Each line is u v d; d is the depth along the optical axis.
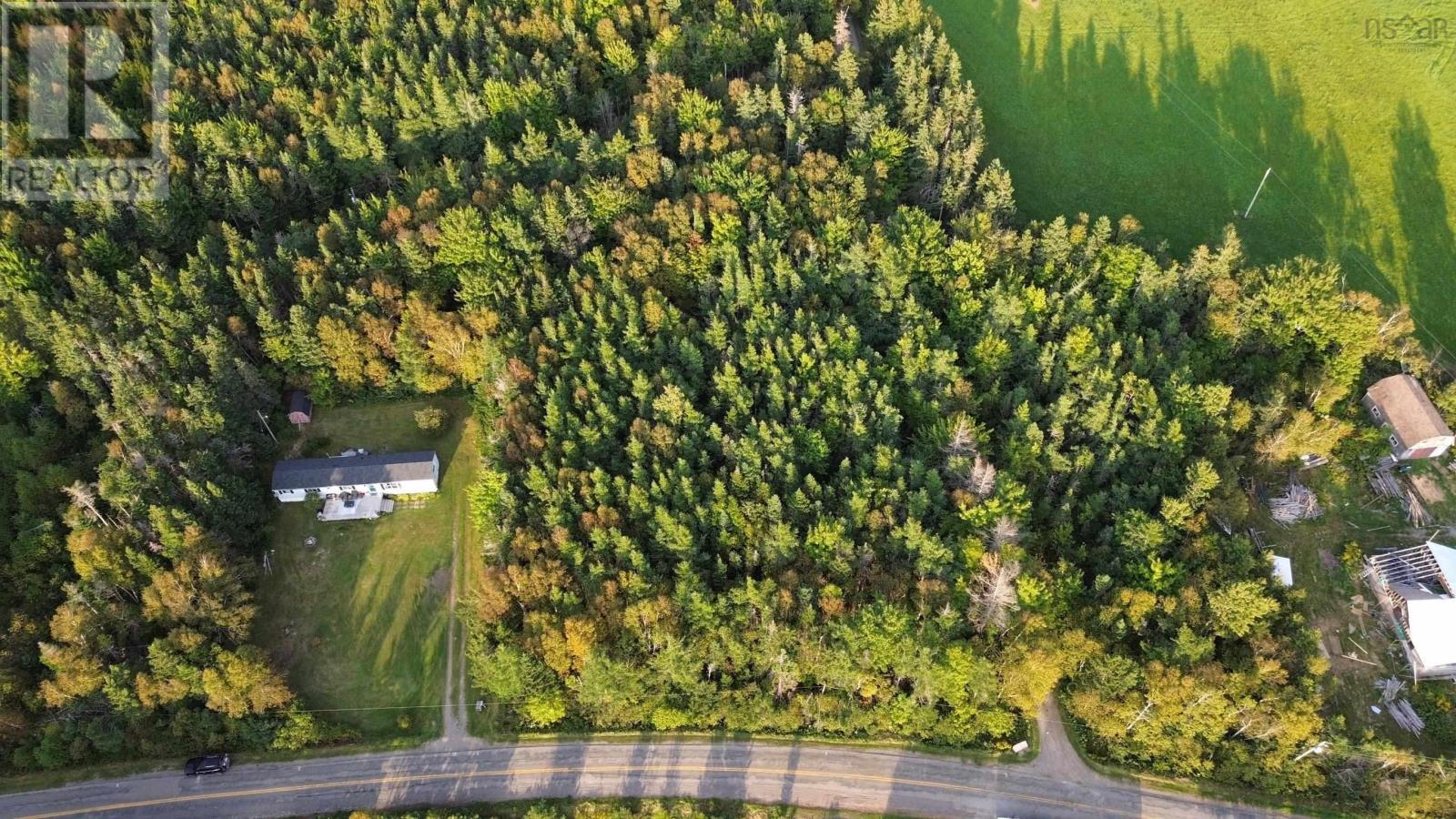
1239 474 120.00
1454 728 99.94
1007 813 97.56
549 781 101.06
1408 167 155.38
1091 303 123.62
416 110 145.38
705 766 101.38
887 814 97.88
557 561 102.19
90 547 101.31
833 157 138.00
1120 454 111.19
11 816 98.62
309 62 158.25
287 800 100.31
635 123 142.75
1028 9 185.00
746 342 119.50
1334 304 121.88
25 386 116.81
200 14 163.00
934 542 100.88
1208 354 124.88
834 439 112.94
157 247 131.62
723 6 163.50
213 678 96.94
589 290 123.88
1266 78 169.38
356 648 110.06
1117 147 162.88
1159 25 179.38
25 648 101.88
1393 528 116.81
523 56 156.00
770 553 103.31
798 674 100.38
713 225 128.12
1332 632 109.38
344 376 123.00
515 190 129.75
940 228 128.75
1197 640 97.06
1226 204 153.88
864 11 178.00
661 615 98.69
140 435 109.75
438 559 116.12
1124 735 99.81
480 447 120.75
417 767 102.38
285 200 140.00
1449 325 138.00
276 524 118.56
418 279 127.50
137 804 100.00
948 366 114.88
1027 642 97.50
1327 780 97.06
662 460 110.00
